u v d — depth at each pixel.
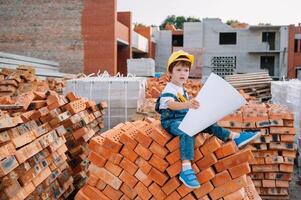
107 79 10.38
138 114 8.62
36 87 14.37
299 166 8.77
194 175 4.21
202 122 4.14
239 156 4.38
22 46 30.81
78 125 7.18
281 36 42.44
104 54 30.17
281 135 7.26
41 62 23.78
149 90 13.71
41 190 5.22
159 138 4.39
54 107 6.44
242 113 7.35
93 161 4.70
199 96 4.09
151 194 4.52
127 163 4.57
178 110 4.40
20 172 4.53
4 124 4.31
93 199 4.70
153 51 46.19
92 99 9.95
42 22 30.59
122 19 35.34
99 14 30.17
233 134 4.51
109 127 9.90
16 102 6.44
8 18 30.86
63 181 6.05
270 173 7.33
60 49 30.53
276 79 42.81
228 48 43.62
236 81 15.25
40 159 5.17
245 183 4.40
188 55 4.40
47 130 5.91
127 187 4.62
